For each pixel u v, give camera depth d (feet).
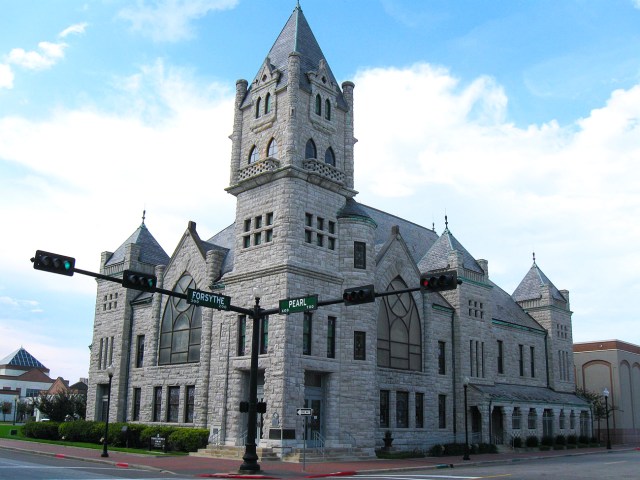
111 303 189.98
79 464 105.19
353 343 137.80
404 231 197.88
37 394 481.87
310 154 144.25
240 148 152.15
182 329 163.43
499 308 208.03
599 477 91.40
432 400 162.61
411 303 162.30
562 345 226.99
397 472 104.47
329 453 125.90
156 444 139.85
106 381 184.03
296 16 156.66
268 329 129.90
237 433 132.16
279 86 145.28
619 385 260.62
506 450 174.29
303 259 134.21
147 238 197.77
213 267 154.92
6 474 77.46
